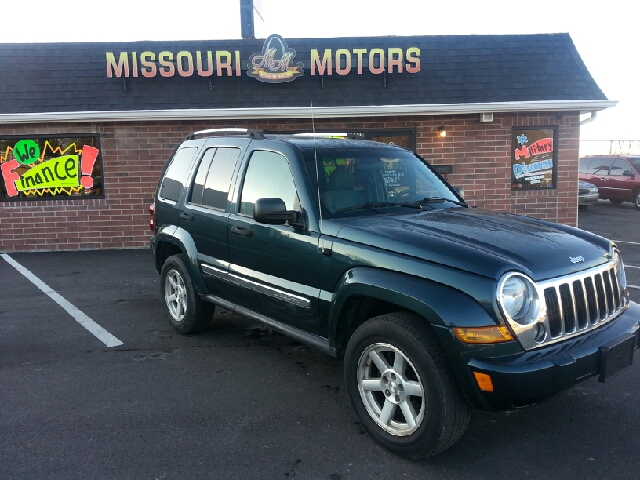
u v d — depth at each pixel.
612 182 18.72
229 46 10.84
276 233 4.12
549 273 3.13
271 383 4.45
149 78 10.46
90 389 4.34
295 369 4.74
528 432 3.66
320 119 10.39
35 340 5.50
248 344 5.37
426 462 3.31
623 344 3.26
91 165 10.34
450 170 10.42
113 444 3.52
